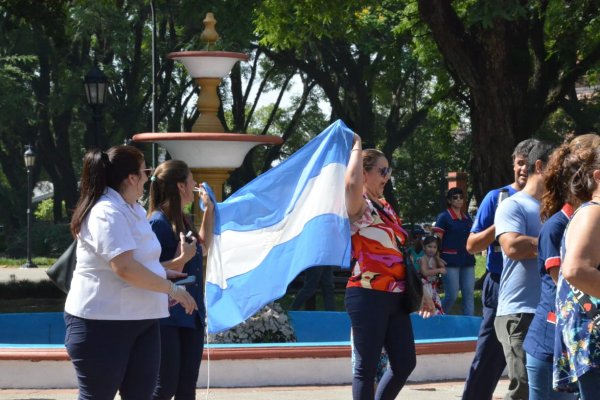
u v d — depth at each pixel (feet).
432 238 47.09
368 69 106.52
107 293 18.60
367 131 147.23
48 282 77.92
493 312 24.71
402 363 22.45
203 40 40.06
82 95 158.20
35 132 177.27
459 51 69.62
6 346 32.96
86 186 18.92
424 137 180.86
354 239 22.35
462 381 34.14
